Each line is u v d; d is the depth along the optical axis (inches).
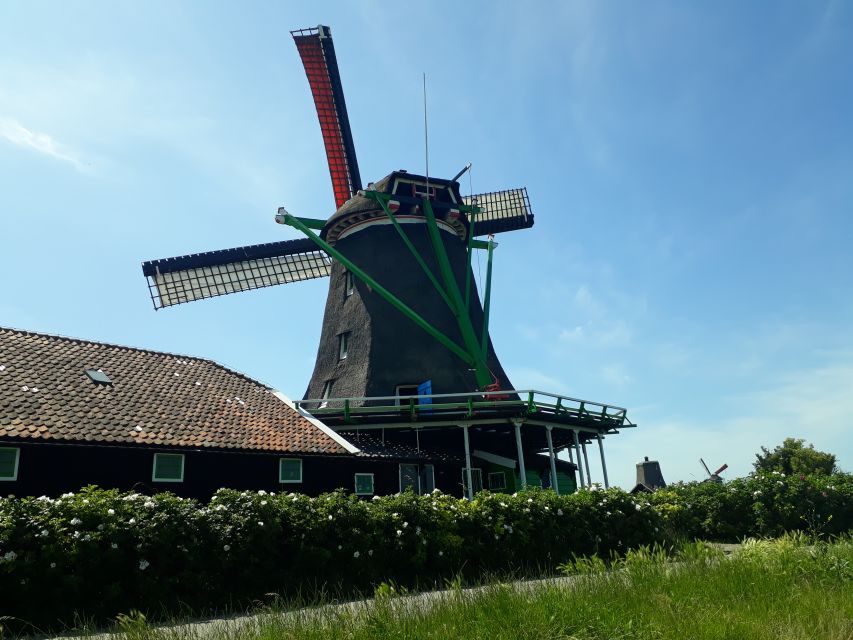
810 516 706.8
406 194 1088.2
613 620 253.4
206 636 273.1
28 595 354.3
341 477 754.2
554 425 882.8
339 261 1071.6
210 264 1123.9
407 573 478.9
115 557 377.4
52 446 577.0
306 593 424.5
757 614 267.0
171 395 711.7
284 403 794.8
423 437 930.1
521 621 251.6
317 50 1184.8
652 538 607.8
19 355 675.4
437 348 987.3
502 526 526.6
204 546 413.1
